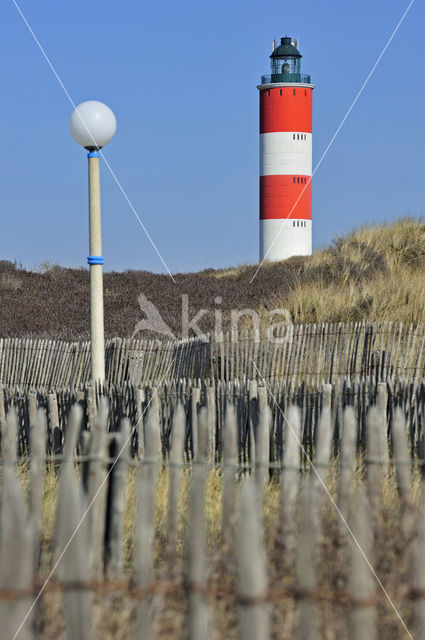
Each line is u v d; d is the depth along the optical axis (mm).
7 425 7559
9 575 4602
